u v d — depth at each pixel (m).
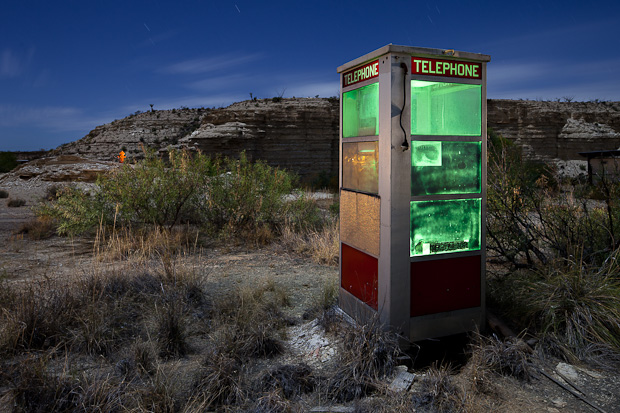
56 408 2.92
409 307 3.81
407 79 3.63
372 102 4.00
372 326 3.62
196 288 5.34
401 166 3.67
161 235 8.73
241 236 9.80
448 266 3.98
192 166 10.16
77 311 4.45
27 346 3.88
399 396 3.07
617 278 4.42
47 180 28.66
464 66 3.89
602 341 3.79
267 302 5.08
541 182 6.14
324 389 3.22
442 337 4.09
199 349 4.02
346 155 4.46
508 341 3.84
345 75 4.39
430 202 3.88
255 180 10.73
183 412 2.88
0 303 4.57
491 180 5.95
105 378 3.29
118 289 5.14
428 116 3.86
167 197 9.54
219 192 10.11
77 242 9.33
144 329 4.31
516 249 5.80
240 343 3.82
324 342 3.96
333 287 5.39
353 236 4.31
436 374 3.24
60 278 6.04
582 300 4.06
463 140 3.95
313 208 11.48
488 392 3.19
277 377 3.29
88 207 9.64
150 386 3.12
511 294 4.80
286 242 8.99
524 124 42.53
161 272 5.73
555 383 3.35
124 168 9.81
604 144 41.19
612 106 46.09
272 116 38.88
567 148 41.94
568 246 5.12
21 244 9.12
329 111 39.47
